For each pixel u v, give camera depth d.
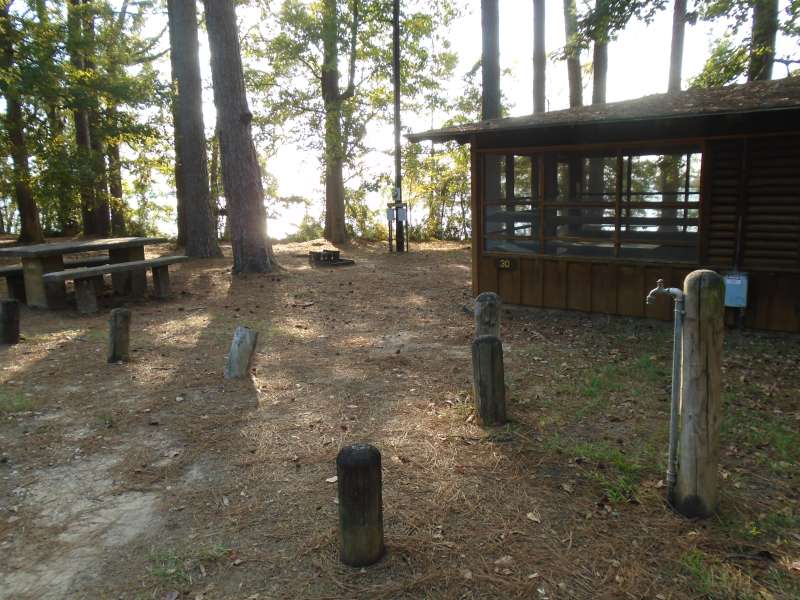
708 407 3.07
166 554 3.00
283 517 3.32
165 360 6.43
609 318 7.67
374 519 2.84
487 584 2.71
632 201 7.37
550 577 2.75
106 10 17.59
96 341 7.27
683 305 3.13
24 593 2.73
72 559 2.98
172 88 17.69
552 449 4.05
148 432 4.52
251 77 19.69
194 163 14.97
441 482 3.64
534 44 15.59
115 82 15.97
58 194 15.45
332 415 4.80
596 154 7.79
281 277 12.31
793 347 6.27
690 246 7.00
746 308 6.71
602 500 3.39
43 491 3.66
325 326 8.09
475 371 4.45
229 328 7.96
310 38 18.11
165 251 17.36
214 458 4.07
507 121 8.11
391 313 8.88
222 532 3.19
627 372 5.71
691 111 6.06
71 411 4.95
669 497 3.29
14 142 15.38
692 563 2.80
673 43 13.99
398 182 17.33
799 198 6.25
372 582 2.75
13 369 6.11
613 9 11.59
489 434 4.32
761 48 12.55
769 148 6.34
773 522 3.12
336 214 20.36
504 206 8.41
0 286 11.85
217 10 11.48
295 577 2.80
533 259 8.20
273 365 6.23
